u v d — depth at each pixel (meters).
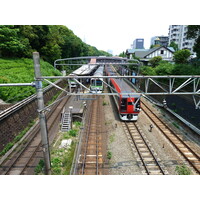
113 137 12.47
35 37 29.06
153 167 9.24
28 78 19.11
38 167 9.20
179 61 24.17
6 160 9.91
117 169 9.12
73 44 42.91
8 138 11.34
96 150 10.80
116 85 18.27
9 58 24.50
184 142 11.50
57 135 13.03
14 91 15.64
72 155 10.46
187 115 15.14
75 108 17.30
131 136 12.57
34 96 16.03
